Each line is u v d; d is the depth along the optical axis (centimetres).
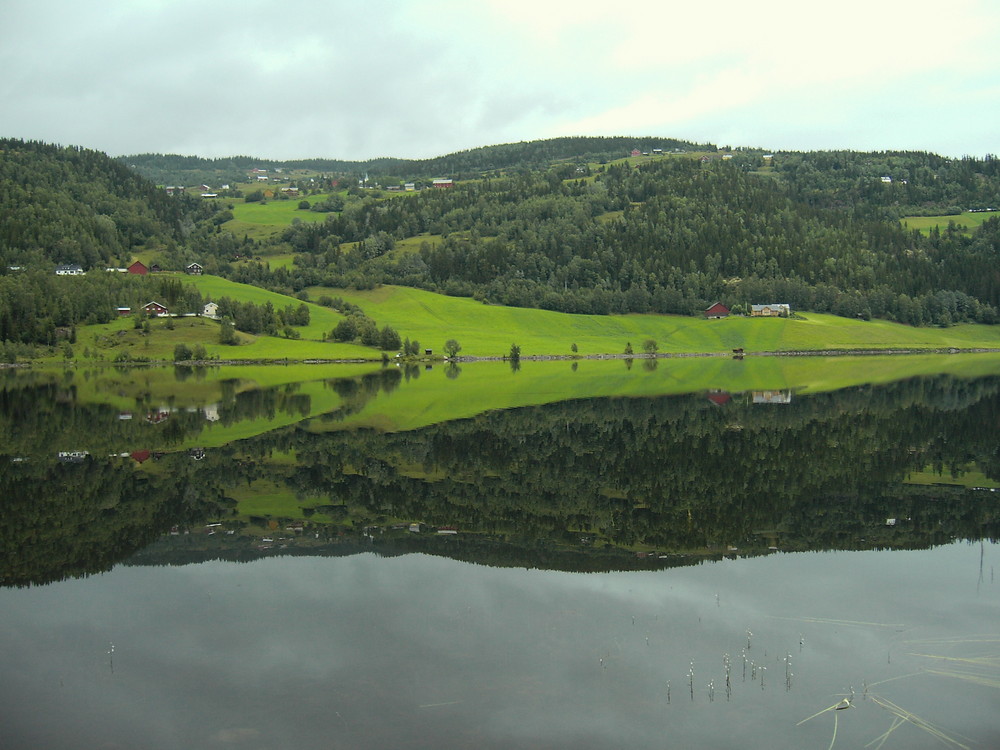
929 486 4356
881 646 2292
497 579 2858
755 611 2545
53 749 1791
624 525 3575
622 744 1786
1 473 4816
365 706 1961
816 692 2033
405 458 5278
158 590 2788
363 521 3669
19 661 2238
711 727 1862
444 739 1811
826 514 3759
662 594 2702
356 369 14975
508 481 4550
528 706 1956
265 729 1858
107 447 5738
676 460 5181
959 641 2319
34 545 3334
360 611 2566
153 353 16375
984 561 3050
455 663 2186
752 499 4069
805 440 5916
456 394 9794
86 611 2603
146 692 2047
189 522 3678
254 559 3128
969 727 1862
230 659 2222
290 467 4981
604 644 2309
